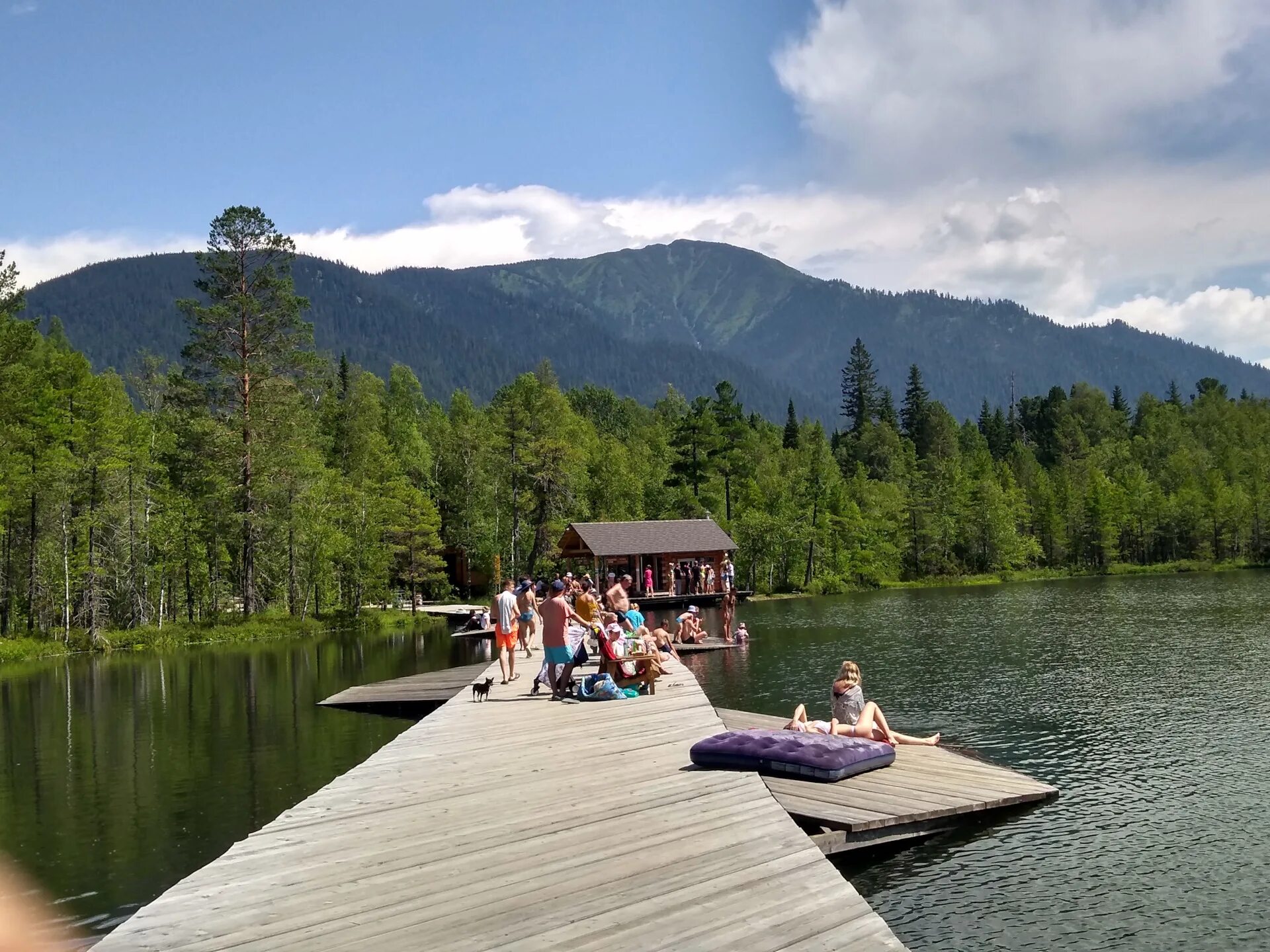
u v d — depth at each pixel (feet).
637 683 61.21
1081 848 37.22
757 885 25.59
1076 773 49.73
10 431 139.85
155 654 133.49
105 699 87.30
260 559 181.78
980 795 39.91
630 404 635.25
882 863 35.86
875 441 469.57
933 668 91.81
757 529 261.65
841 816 35.50
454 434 298.56
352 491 191.72
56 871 36.96
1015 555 321.32
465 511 257.75
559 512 245.86
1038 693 75.72
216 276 169.89
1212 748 55.31
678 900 24.49
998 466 418.92
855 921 23.22
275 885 26.05
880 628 139.85
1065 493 348.59
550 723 50.70
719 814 32.27
